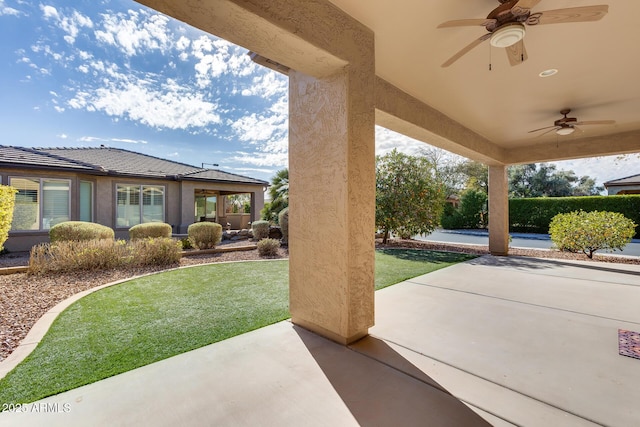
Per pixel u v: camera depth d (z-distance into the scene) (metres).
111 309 4.09
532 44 3.45
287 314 3.93
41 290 4.99
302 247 3.42
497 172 9.23
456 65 3.93
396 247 10.91
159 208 13.65
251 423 1.93
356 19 2.99
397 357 2.78
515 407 2.08
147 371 2.54
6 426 1.88
